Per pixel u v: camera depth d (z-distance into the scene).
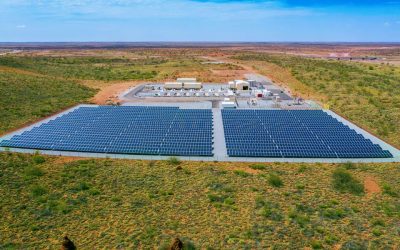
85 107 86.25
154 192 45.25
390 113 81.50
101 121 73.69
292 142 62.06
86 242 34.50
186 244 33.28
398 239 34.47
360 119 77.69
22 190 45.06
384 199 43.28
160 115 78.00
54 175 49.97
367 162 56.06
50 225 37.53
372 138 66.75
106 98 101.00
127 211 40.50
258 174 51.03
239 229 36.50
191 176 50.19
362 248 33.03
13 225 37.28
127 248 33.44
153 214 39.84
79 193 44.91
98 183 47.75
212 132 67.38
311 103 93.12
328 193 44.88
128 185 47.22
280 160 56.72
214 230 36.38
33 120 77.31
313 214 39.62
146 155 58.75
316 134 65.62
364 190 45.88
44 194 44.28
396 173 51.38
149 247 33.59
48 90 103.19
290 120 74.06
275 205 41.66
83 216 39.47
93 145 61.38
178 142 62.22
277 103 93.62
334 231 36.12
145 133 66.50
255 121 73.44
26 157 56.91
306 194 44.56
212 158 57.47
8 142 62.62
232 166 54.34
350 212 40.03
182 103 94.50
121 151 59.31
